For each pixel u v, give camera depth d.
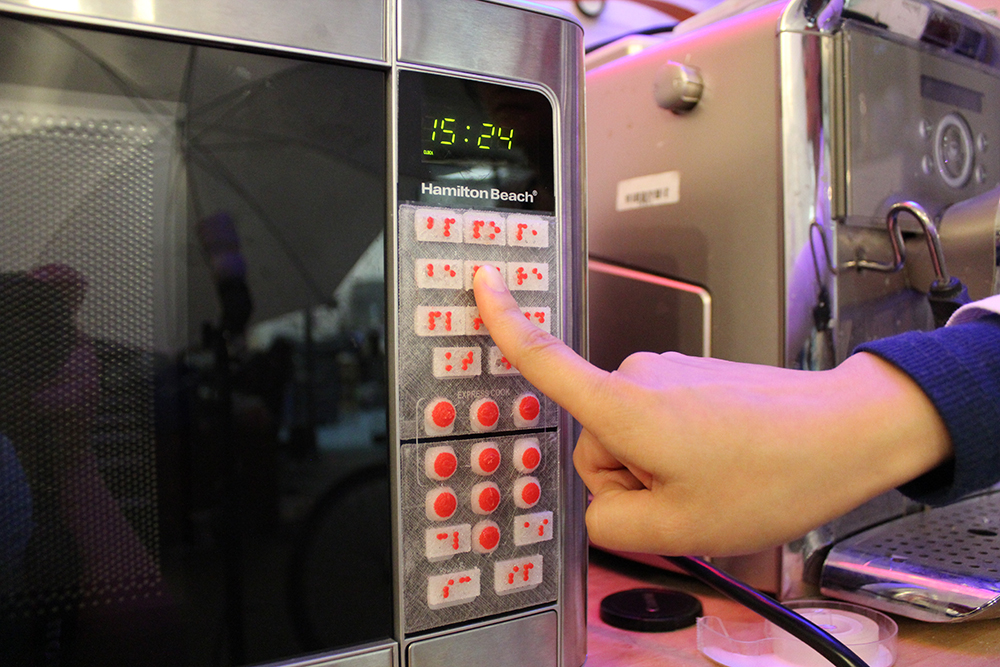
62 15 0.29
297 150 0.33
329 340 0.34
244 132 0.32
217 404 0.32
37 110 0.29
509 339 0.34
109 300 0.30
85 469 0.30
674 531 0.30
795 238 0.49
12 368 0.29
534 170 0.39
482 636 0.37
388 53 0.35
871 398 0.30
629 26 1.00
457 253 0.36
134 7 0.30
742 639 0.44
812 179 0.49
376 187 0.35
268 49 0.32
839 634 0.42
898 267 0.51
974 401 0.30
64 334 0.30
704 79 0.54
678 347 0.56
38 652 0.29
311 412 0.33
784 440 0.29
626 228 0.61
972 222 0.53
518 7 0.38
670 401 0.29
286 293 0.33
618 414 0.30
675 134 0.57
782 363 0.49
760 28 0.51
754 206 0.51
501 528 0.37
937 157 0.56
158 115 0.31
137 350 0.31
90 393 0.30
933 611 0.43
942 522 0.54
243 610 0.32
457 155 0.36
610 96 0.63
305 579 0.33
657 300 0.58
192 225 0.31
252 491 0.32
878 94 0.52
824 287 0.50
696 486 0.29
